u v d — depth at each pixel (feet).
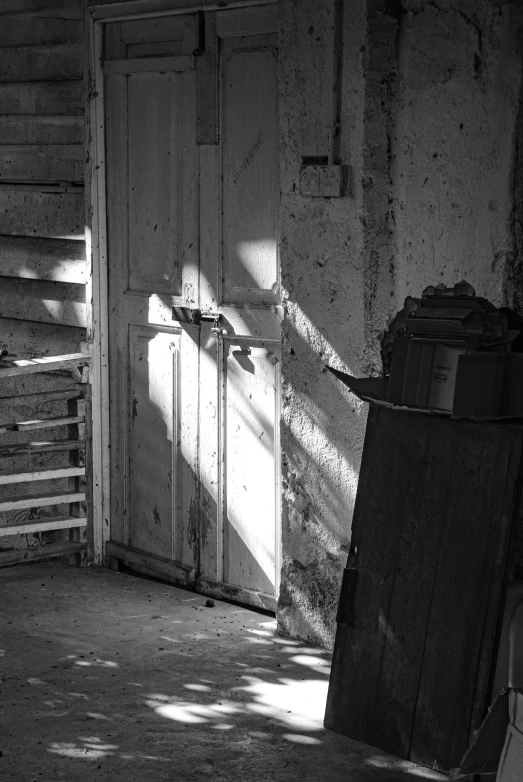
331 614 16.81
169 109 19.04
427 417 13.58
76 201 20.67
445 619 13.14
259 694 15.29
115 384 20.79
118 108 19.93
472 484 13.06
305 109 16.25
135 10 19.10
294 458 17.08
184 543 19.80
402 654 13.53
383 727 13.66
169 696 15.23
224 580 19.16
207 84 18.24
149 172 19.57
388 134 15.80
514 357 13.10
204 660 16.48
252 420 18.35
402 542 13.66
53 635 17.48
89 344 20.65
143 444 20.39
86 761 13.38
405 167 15.81
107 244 20.53
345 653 14.15
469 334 13.11
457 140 15.31
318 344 16.60
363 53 15.47
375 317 15.97
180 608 18.80
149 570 20.38
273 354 17.92
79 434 20.76
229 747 13.75
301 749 13.73
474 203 15.28
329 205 16.16
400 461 13.80
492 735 11.93
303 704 14.98
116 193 20.24
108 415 20.97
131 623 18.04
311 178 16.15
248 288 18.20
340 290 16.20
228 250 18.40
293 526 17.21
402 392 13.64
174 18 18.67
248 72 17.69
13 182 21.75
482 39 14.97
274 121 17.40
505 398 13.10
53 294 21.38
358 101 15.62
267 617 18.35
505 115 14.90
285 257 16.85
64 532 21.93
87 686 15.53
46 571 20.84
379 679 13.75
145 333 20.10
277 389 17.88
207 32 18.15
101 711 14.74
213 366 18.84
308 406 16.83
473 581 12.91
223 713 14.69
